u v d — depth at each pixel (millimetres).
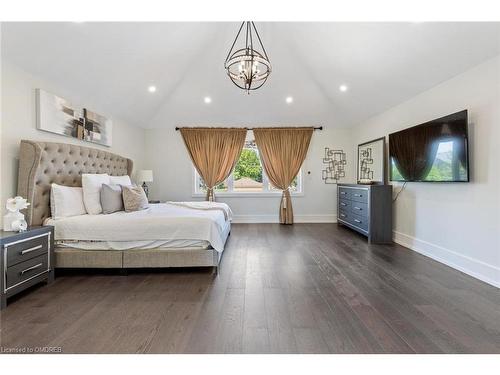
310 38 3674
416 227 3645
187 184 5949
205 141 5840
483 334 1679
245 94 5004
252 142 6098
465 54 2592
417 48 2842
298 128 5867
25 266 2242
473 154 2695
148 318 1888
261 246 3883
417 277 2654
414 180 3508
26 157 2641
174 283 2553
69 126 3355
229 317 1898
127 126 5102
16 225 2275
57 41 2650
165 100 5109
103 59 3201
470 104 2734
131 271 2904
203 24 3529
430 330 1727
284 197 5863
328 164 5984
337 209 5770
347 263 3102
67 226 2758
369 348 1551
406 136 3682
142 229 2775
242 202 6020
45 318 1887
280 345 1583
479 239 2635
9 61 2578
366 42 3178
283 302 2127
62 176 3176
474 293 2283
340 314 1933
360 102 4629
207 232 2777
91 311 1993
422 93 3523
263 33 3869
